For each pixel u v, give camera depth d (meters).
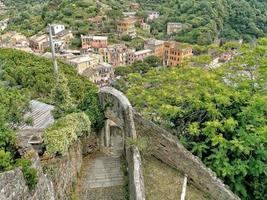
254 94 17.73
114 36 109.75
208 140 15.90
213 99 17.55
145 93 20.31
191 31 107.56
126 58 95.75
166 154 15.14
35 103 21.47
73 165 14.98
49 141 13.21
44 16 126.38
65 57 83.31
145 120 15.64
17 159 9.92
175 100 18.56
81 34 108.31
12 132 11.70
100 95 18.59
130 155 14.84
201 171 13.66
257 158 15.24
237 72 20.92
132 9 138.25
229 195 12.80
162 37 114.12
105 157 17.70
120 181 15.61
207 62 23.97
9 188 7.97
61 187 12.90
